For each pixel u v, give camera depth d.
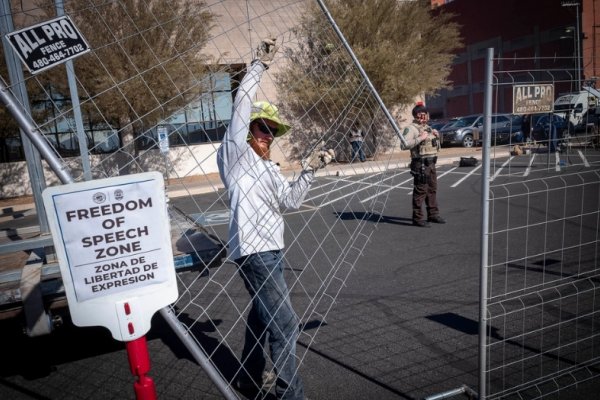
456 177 11.93
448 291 4.10
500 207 7.73
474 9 34.97
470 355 2.98
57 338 3.50
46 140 1.54
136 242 1.49
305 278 4.68
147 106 8.78
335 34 2.88
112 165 12.62
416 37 16.41
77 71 8.42
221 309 4.02
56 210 1.37
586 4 25.94
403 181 11.75
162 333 3.60
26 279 2.50
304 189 2.48
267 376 2.71
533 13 29.72
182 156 15.17
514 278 4.32
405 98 16.09
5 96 1.48
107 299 1.46
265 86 12.66
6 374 3.09
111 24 5.05
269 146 2.44
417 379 2.73
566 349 2.97
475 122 21.38
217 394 2.72
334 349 3.15
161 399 2.69
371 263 5.04
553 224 6.24
